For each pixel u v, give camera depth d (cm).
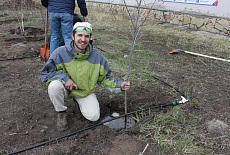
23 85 391
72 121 302
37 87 385
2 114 311
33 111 320
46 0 444
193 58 545
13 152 248
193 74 457
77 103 309
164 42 669
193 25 827
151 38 705
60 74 274
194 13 821
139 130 288
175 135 279
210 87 405
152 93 375
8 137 271
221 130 291
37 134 278
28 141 267
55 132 283
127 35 727
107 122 305
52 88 267
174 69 477
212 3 766
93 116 290
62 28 448
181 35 737
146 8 838
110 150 257
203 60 532
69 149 255
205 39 690
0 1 1228
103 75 292
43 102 341
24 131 282
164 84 406
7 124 292
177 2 862
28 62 492
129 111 329
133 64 489
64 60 280
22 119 303
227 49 612
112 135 279
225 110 336
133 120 312
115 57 532
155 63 505
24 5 1177
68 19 439
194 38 706
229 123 307
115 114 324
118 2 1068
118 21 823
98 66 286
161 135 279
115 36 716
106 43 638
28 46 592
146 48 610
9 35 692
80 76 280
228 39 695
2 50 556
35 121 301
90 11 1117
